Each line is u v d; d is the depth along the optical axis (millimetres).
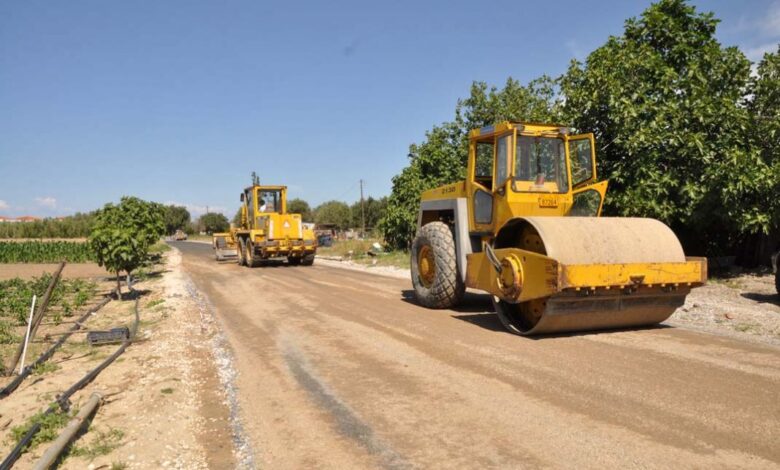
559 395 4852
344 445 4043
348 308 9922
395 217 23156
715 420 4176
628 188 12148
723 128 11688
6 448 4266
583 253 6559
